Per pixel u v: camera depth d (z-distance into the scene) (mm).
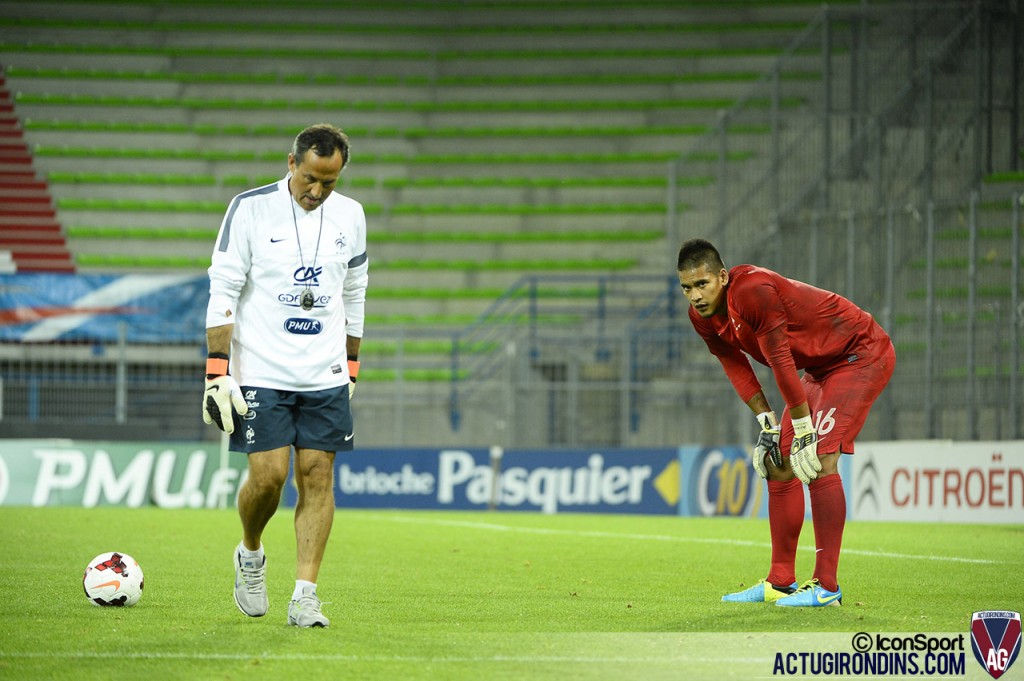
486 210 87125
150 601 22188
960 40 76062
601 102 95062
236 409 18438
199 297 68938
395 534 41906
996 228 62938
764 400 22750
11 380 64000
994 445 47844
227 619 19734
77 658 16047
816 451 21188
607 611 21281
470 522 49594
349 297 19859
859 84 81062
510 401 62500
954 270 62406
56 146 92688
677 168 79750
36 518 47094
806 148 78625
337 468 61906
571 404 62531
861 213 61531
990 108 74125
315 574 18984
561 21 102125
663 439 63094
